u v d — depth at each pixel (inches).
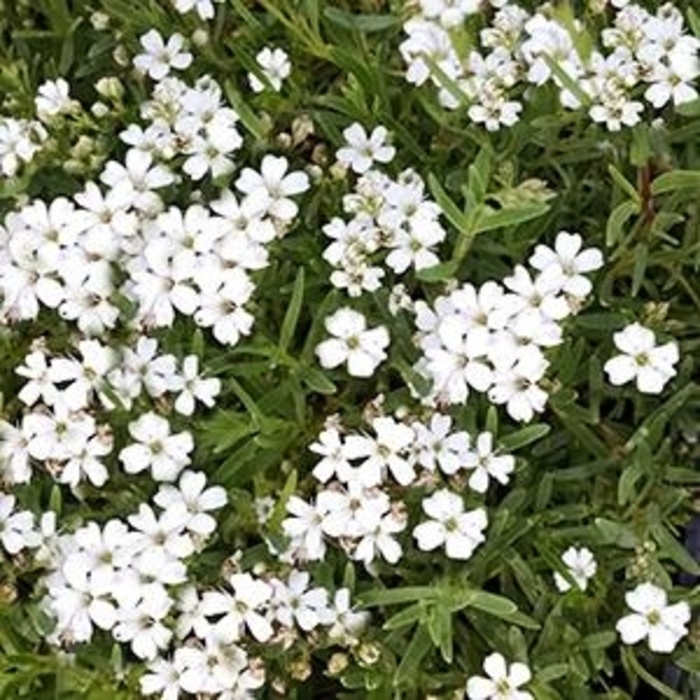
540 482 10.3
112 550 9.8
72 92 12.0
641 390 9.8
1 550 10.3
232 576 9.8
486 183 9.7
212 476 10.3
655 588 9.7
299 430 10.5
